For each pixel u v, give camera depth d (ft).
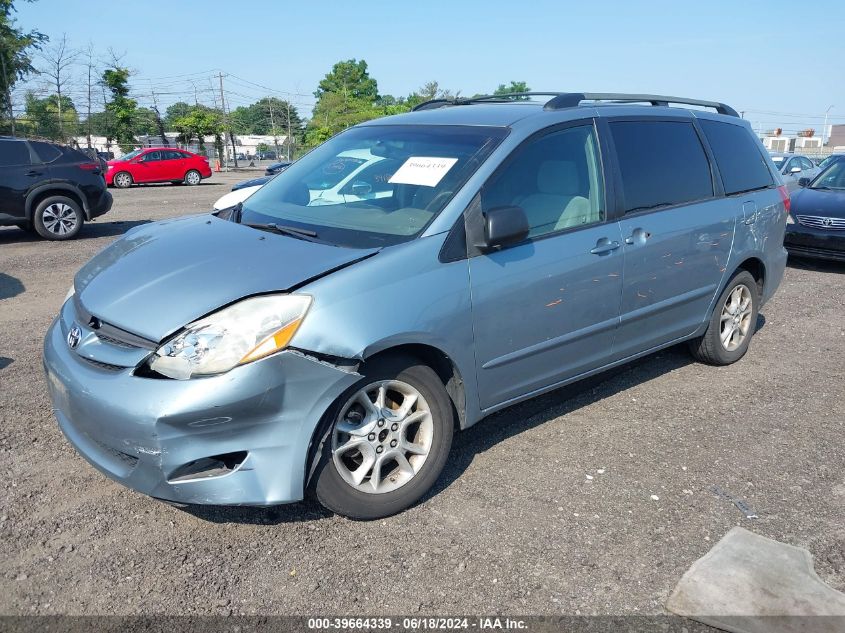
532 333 12.52
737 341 18.06
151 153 87.66
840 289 27.07
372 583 9.50
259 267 10.55
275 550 10.17
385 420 10.77
